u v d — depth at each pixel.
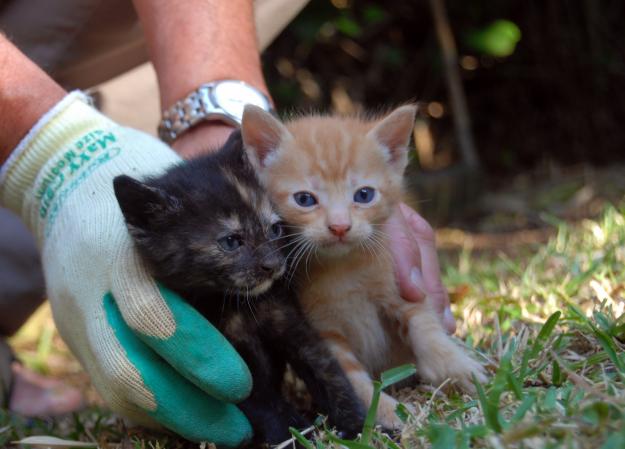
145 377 0.45
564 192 1.09
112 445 0.51
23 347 0.85
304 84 1.26
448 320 0.56
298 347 0.49
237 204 0.49
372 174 0.52
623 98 1.26
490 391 0.46
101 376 0.47
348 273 0.51
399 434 0.46
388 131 0.54
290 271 0.51
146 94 0.72
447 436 0.41
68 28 0.65
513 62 1.28
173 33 0.58
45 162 0.51
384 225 0.53
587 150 1.25
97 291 0.47
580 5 1.26
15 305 0.69
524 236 0.97
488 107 1.31
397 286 0.52
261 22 0.70
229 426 0.47
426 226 0.57
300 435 0.44
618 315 0.52
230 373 0.45
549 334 0.49
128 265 0.46
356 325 0.52
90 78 0.69
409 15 1.29
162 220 0.47
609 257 0.61
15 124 0.51
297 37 1.26
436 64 1.26
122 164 0.50
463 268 0.75
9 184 0.52
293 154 0.52
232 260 0.48
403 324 0.52
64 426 0.57
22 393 0.66
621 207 0.80
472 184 1.16
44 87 0.52
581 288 0.58
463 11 1.26
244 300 0.49
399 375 0.45
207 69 0.57
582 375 0.46
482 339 0.55
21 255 0.68
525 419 0.41
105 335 0.46
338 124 0.55
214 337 0.45
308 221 0.51
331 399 0.48
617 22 1.27
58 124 0.51
